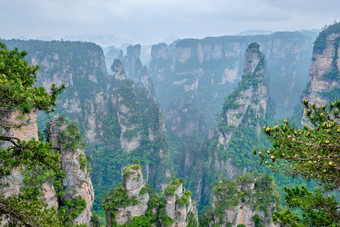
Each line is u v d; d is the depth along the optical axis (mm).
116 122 115875
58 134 40719
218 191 55719
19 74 15164
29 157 13867
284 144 11820
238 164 94438
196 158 108688
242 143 99938
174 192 48156
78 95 142625
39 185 30469
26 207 13938
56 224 15125
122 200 46219
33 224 13555
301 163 12141
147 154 103438
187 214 50438
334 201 12688
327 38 97875
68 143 40094
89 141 111000
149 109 118188
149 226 46531
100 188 94125
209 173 98000
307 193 13500
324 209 12430
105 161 105438
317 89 103562
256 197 54344
